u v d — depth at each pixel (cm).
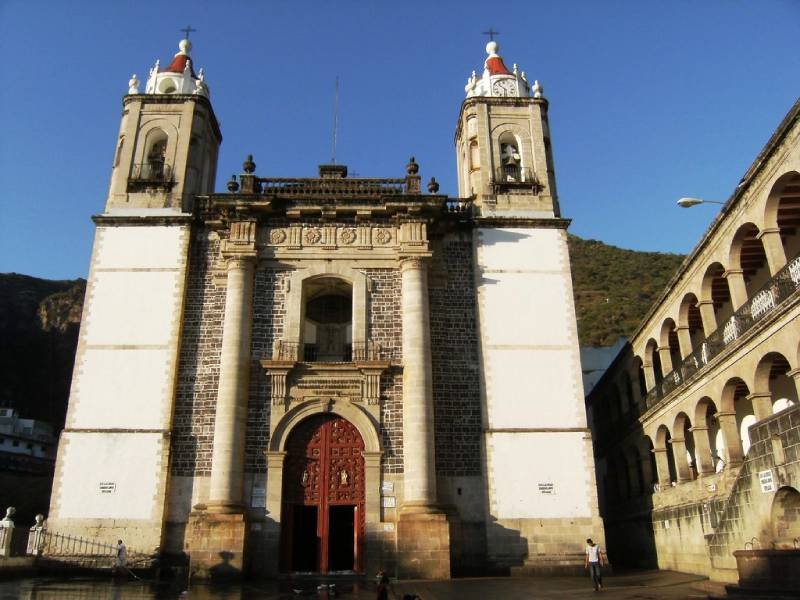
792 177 1958
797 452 1617
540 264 3059
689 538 2655
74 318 10206
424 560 2466
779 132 1922
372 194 3086
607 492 4138
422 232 2964
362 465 2744
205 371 2838
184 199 3139
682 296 2839
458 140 3666
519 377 2872
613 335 7681
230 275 2892
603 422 4325
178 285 2944
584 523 2673
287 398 2764
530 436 2786
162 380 2795
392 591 2025
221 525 2484
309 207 3003
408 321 2834
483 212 3155
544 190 3212
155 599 1778
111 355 2825
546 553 2634
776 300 2009
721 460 2858
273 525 2597
